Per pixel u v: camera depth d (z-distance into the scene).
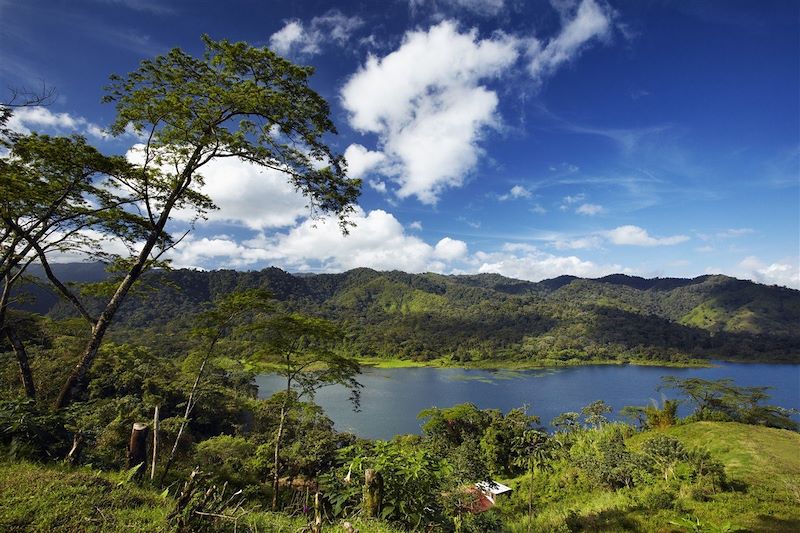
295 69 10.41
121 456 8.70
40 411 6.34
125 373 36.50
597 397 83.50
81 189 10.37
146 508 4.31
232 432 39.25
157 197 11.50
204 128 10.49
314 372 17.33
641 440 35.25
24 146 9.07
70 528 3.68
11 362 19.41
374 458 5.81
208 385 19.33
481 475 21.38
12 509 3.78
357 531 4.26
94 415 16.73
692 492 16.89
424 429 48.16
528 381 104.75
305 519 4.78
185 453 22.47
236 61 10.27
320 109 10.83
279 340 15.71
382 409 72.00
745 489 17.36
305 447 27.89
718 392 51.25
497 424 43.19
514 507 24.81
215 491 4.12
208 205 12.27
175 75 9.96
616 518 14.74
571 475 28.64
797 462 22.86
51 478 4.60
